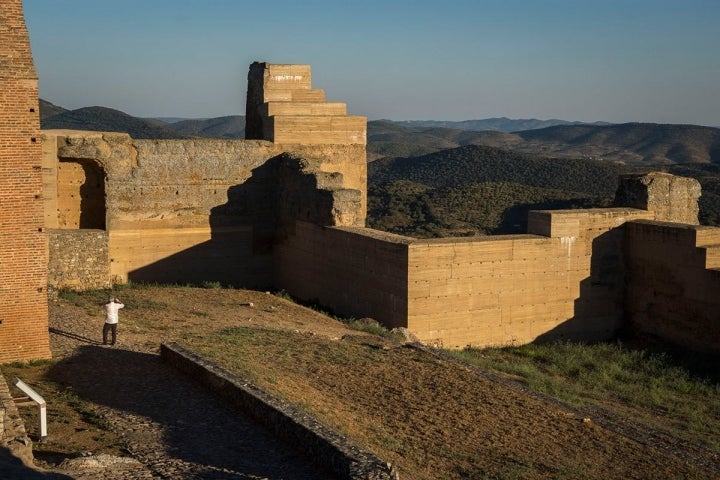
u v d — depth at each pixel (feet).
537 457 44.83
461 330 79.51
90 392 48.85
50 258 89.61
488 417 50.90
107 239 92.53
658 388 69.05
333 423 45.42
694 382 71.05
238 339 64.95
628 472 44.09
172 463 36.81
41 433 38.99
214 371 49.39
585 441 48.52
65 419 43.09
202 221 101.55
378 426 47.57
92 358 56.54
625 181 92.99
